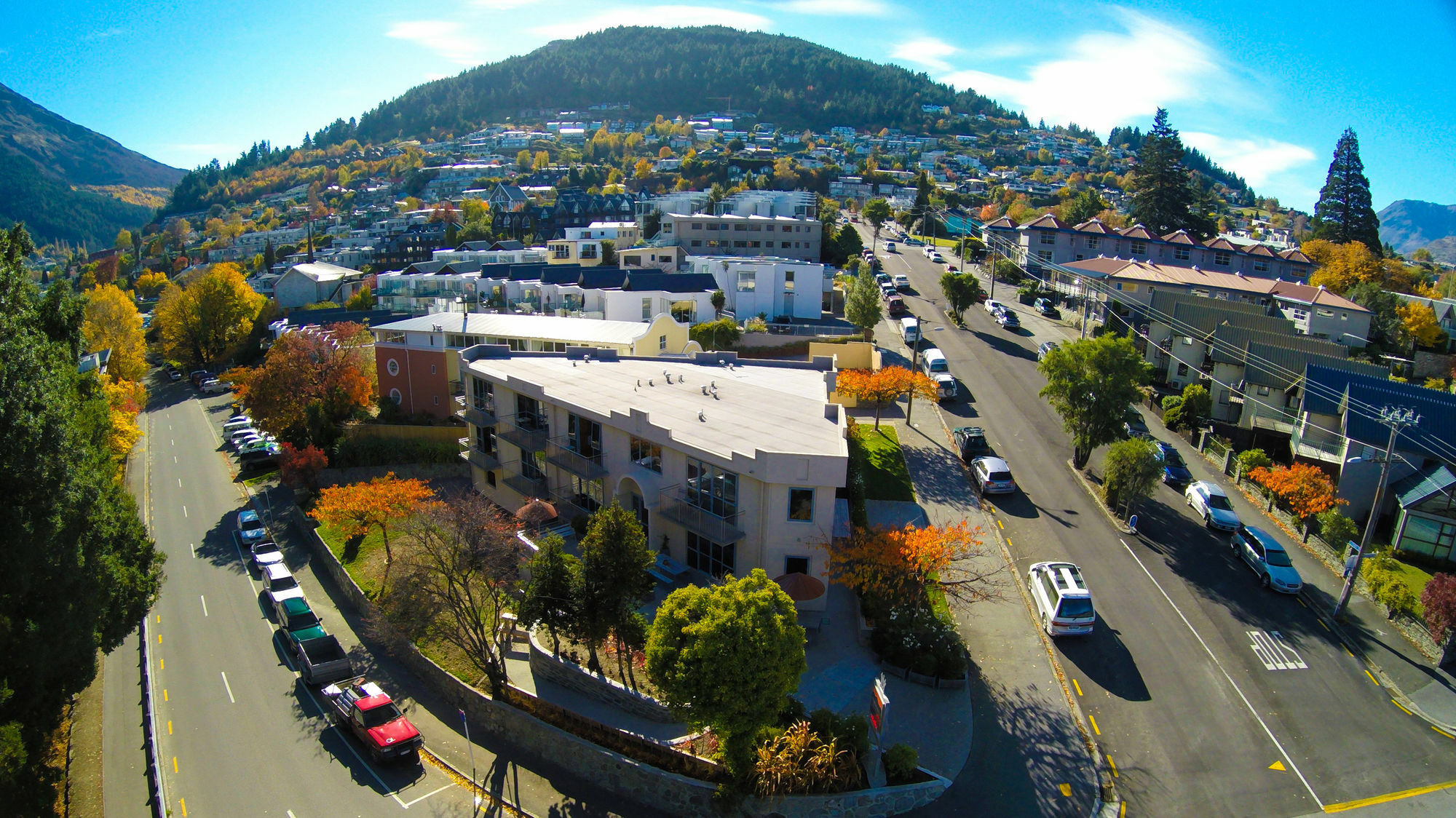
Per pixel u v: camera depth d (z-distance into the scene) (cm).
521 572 3200
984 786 2236
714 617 2116
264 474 5538
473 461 4428
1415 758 2386
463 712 2647
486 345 4722
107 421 4372
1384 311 7294
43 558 2323
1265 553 3303
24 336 2589
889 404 5216
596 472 3562
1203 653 2847
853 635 2902
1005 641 2881
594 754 2423
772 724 2156
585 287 7706
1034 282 8325
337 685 2958
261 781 2570
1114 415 4059
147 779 2614
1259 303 7219
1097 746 2403
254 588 3944
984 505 3878
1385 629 3012
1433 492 3569
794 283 7750
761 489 2933
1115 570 3353
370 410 5688
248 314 9600
